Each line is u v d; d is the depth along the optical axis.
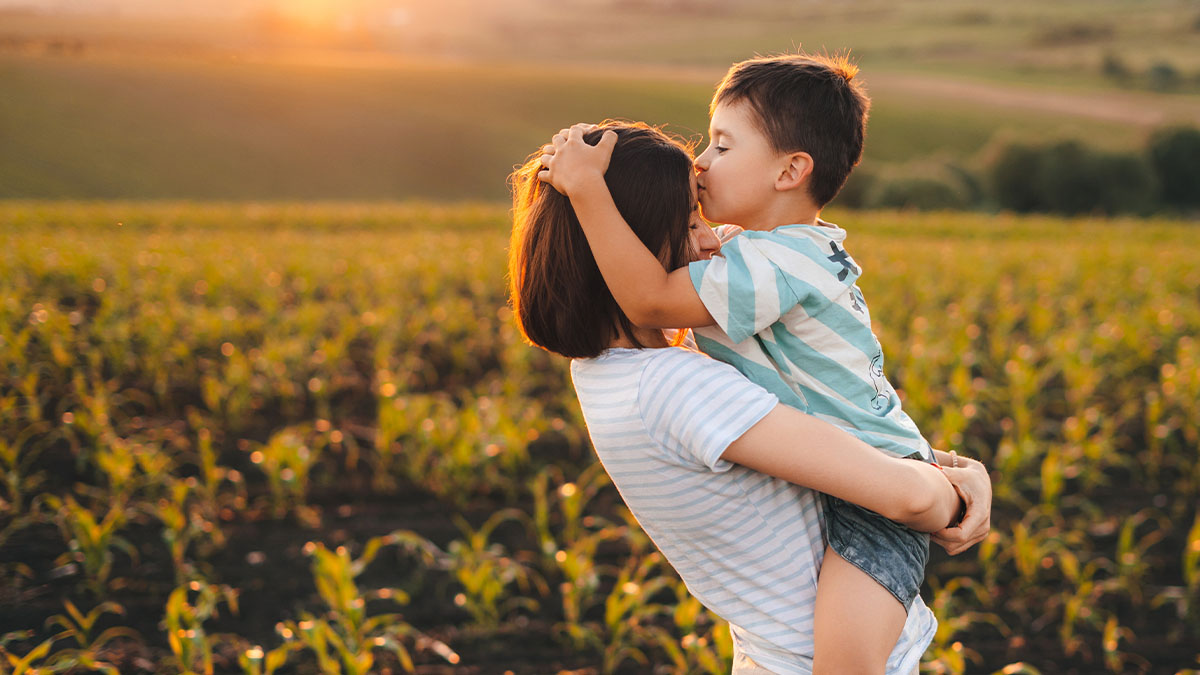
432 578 4.26
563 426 5.67
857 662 1.32
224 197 39.41
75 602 3.90
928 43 107.81
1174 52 95.25
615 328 1.42
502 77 66.12
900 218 22.36
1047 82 79.88
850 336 1.40
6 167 38.75
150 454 4.85
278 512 4.75
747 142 1.41
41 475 5.05
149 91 52.34
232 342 7.81
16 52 61.56
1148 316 8.23
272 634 3.77
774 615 1.40
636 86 64.81
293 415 6.29
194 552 4.36
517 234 1.49
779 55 1.52
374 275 11.24
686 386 1.30
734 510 1.35
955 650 3.11
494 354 7.87
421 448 5.23
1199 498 5.06
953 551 1.47
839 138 1.40
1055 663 3.66
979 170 47.00
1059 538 4.46
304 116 51.50
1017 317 9.08
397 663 3.62
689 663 3.58
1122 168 42.94
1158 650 3.73
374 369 7.40
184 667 3.17
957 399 6.11
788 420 1.27
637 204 1.33
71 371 6.87
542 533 4.30
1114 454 5.42
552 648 3.75
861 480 1.26
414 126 51.66
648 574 4.32
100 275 10.73
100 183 38.66
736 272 1.32
